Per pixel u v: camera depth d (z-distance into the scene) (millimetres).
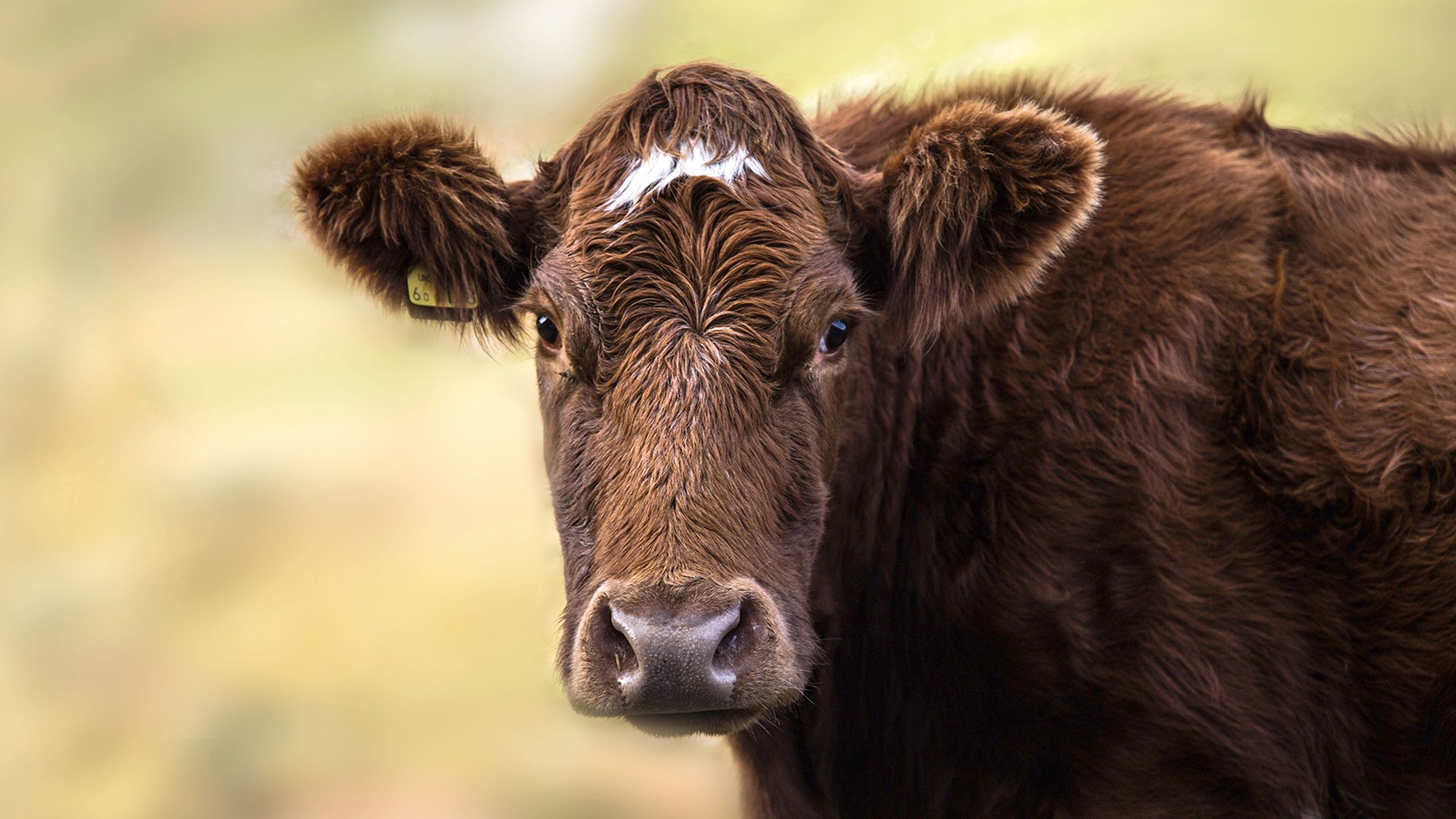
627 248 6555
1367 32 19891
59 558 17406
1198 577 7570
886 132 8562
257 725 14867
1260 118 8695
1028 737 7852
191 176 25375
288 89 27234
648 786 13328
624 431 6297
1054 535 7652
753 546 6223
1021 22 21906
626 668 5953
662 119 6949
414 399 20453
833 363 6930
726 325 6418
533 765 13820
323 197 6980
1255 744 7598
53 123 26375
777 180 6875
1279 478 7641
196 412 19625
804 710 8320
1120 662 7598
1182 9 21016
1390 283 7914
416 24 29266
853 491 7961
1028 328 7906
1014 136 6922
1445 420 7578
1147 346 7805
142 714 15398
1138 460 7652
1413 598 7535
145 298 22344
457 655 15180
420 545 17078
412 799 13586
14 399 19688
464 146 7008
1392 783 7777
